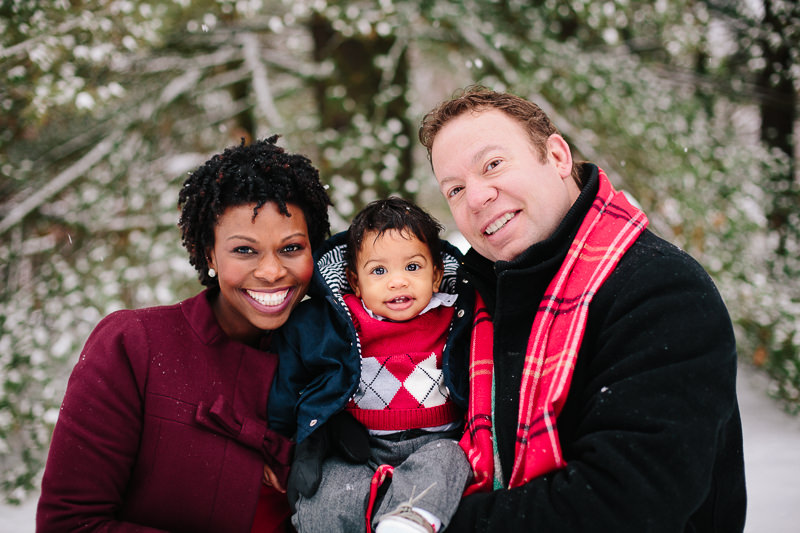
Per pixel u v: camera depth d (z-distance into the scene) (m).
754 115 5.74
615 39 4.26
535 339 1.28
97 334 1.44
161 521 1.33
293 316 1.55
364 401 1.52
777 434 3.78
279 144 3.89
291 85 5.34
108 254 3.92
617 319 1.22
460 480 1.31
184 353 1.39
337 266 1.62
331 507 1.34
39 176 4.09
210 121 4.76
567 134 4.21
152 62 4.43
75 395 1.32
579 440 1.17
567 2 4.36
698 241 4.12
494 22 4.52
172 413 1.34
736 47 4.95
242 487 1.34
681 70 5.02
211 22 4.07
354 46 4.79
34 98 3.14
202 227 1.44
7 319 3.59
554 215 1.41
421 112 4.70
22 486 3.23
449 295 1.62
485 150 1.38
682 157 4.20
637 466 1.08
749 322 4.10
